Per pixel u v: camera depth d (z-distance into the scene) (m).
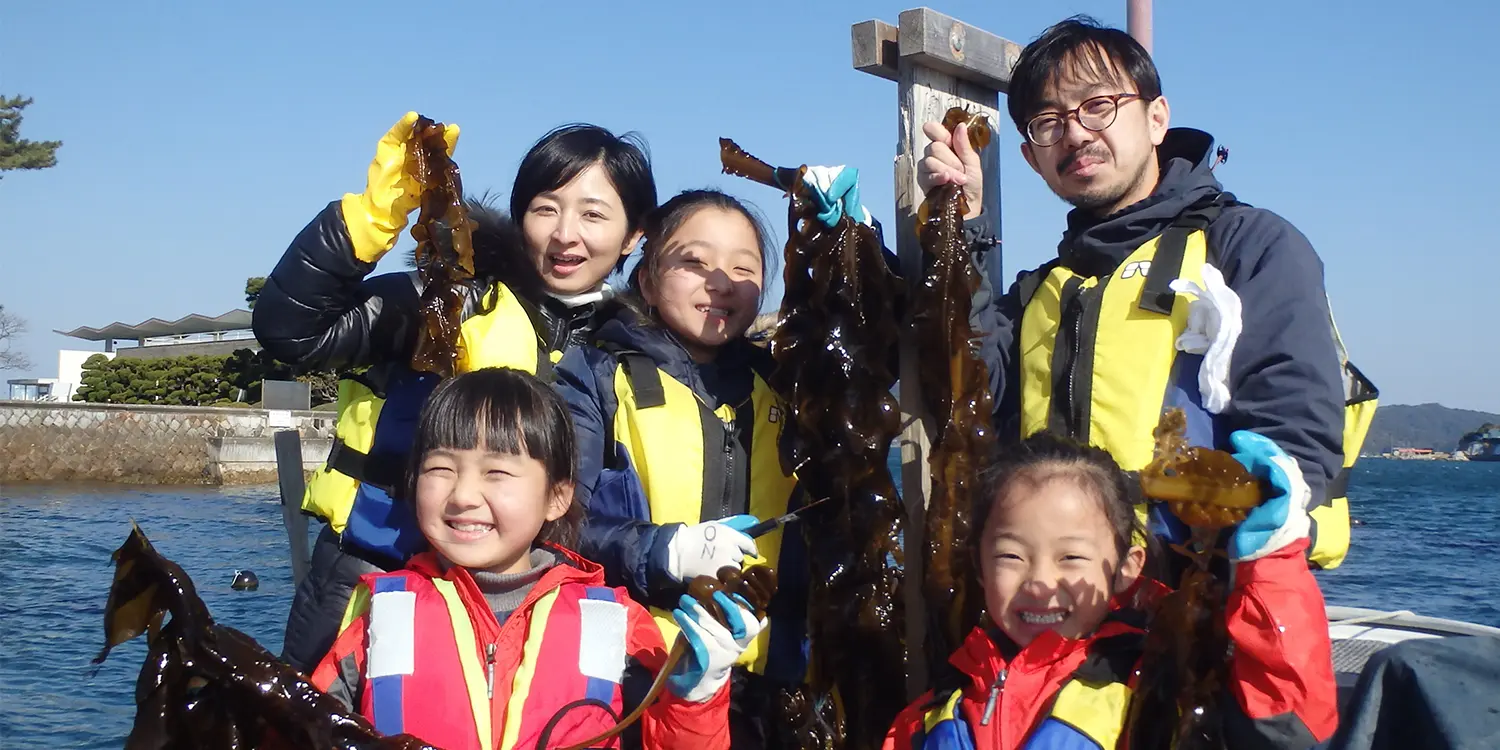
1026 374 3.12
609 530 2.96
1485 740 2.26
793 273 2.97
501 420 2.63
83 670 11.20
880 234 3.23
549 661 2.55
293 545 6.34
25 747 8.88
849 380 2.94
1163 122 3.19
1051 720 2.37
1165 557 2.71
